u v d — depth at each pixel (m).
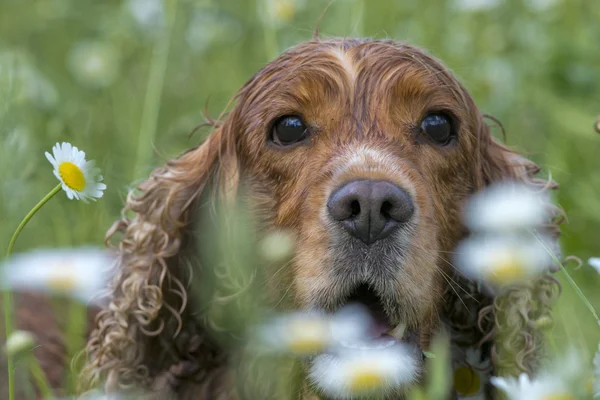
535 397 3.62
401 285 4.50
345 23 7.77
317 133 5.02
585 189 7.22
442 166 5.09
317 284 4.56
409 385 4.45
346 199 4.46
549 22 8.71
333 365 4.32
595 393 3.83
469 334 5.26
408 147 4.96
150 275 5.34
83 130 7.80
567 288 6.11
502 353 5.15
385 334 4.55
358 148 4.82
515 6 8.80
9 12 9.95
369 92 5.01
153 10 8.78
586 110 7.90
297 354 4.19
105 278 5.45
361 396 4.24
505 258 4.17
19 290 6.33
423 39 8.38
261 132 5.14
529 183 5.68
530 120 7.85
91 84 8.63
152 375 5.36
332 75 5.02
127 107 8.26
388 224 4.48
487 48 8.48
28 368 5.80
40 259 4.07
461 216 5.20
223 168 5.40
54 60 9.60
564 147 7.66
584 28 8.48
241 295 4.95
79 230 6.54
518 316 5.13
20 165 6.18
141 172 6.80
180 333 5.37
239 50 8.65
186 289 5.36
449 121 5.16
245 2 8.93
